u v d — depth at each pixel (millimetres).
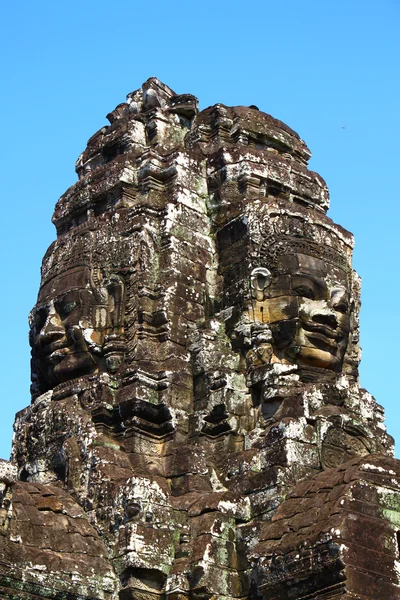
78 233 24969
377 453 21609
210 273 24625
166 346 23297
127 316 23656
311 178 26266
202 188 25516
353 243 25531
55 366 23938
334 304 23891
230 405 22594
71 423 22703
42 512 20359
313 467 21141
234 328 23656
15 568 18922
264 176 25391
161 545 20141
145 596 19875
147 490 20531
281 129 26938
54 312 24266
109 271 24141
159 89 27438
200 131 26516
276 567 18906
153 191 25141
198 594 19734
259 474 21062
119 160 25750
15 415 24672
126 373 22922
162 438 22641
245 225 24281
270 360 23172
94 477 21406
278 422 21453
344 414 21906
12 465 19531
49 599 19203
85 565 19859
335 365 23656
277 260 23812
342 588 18078
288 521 19562
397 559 18719
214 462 22234
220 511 20484
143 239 24109
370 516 18891
